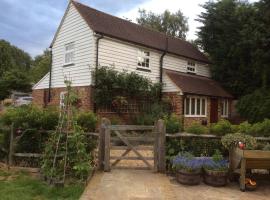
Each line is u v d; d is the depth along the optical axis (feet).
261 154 23.70
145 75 63.82
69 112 26.50
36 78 152.56
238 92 80.94
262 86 73.46
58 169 24.82
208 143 29.55
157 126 28.60
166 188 23.77
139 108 60.59
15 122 28.94
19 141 29.12
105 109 55.83
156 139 28.53
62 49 63.67
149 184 24.58
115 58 58.49
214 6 85.10
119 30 62.80
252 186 24.17
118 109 57.52
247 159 24.13
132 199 21.01
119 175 26.96
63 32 63.52
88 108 54.65
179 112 61.72
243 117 71.51
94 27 55.62
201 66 80.84
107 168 28.17
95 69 54.85
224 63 80.53
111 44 57.82
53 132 27.43
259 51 68.18
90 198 20.99
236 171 25.08
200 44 87.45
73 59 60.29
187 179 24.76
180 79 67.21
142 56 63.93
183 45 82.38
